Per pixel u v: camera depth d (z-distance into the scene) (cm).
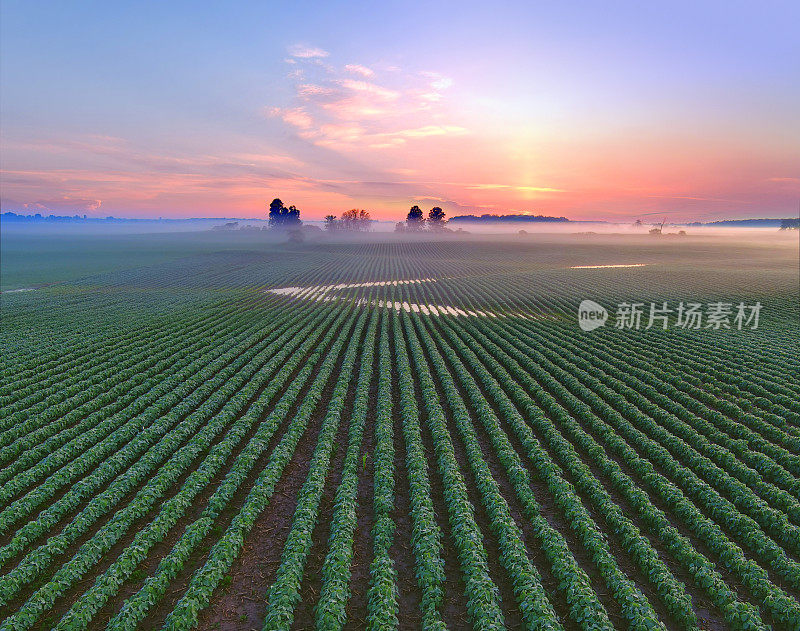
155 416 2527
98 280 8794
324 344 4034
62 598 1344
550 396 2798
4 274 9669
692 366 3578
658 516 1641
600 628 1195
